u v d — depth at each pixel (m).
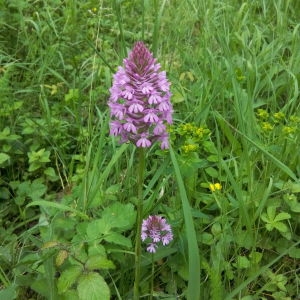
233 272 0.34
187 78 0.54
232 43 0.56
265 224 0.35
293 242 0.36
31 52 0.55
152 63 0.25
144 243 0.34
